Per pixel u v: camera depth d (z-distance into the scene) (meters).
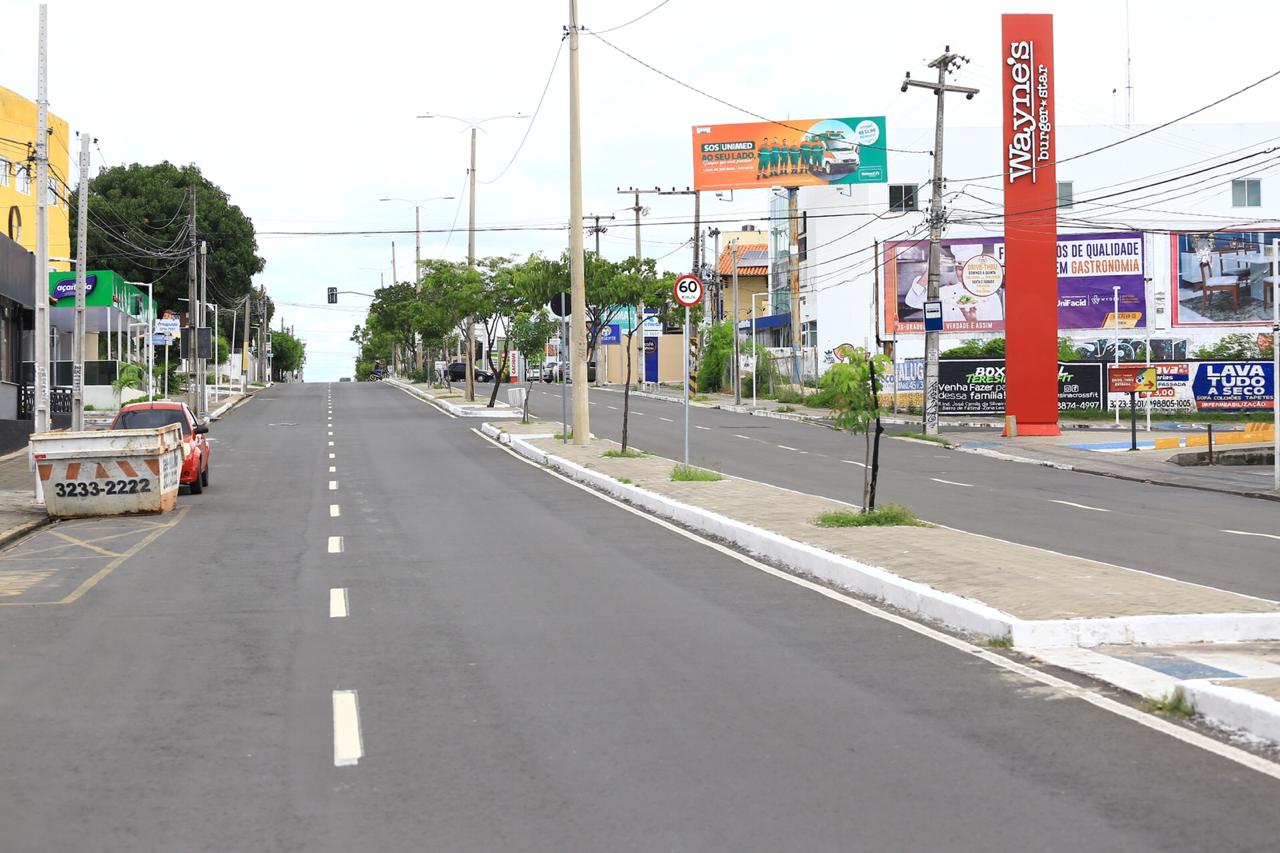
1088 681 8.41
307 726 7.44
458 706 7.88
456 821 5.72
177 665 9.23
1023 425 43.38
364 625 10.77
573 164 32.50
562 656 9.38
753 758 6.66
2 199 49.38
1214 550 16.16
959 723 7.34
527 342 47.62
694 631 10.34
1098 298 61.94
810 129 65.12
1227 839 5.36
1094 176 64.19
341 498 23.45
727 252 89.19
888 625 10.56
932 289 42.75
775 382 68.81
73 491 20.47
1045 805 5.84
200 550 16.30
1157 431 45.28
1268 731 6.87
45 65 24.48
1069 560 13.16
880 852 5.26
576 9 31.34
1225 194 64.19
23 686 8.57
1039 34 42.38
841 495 24.06
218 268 78.25
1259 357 62.19
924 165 64.56
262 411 57.56
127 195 75.62
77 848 5.43
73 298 48.75
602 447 33.09
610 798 6.02
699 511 18.31
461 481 26.56
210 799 6.08
